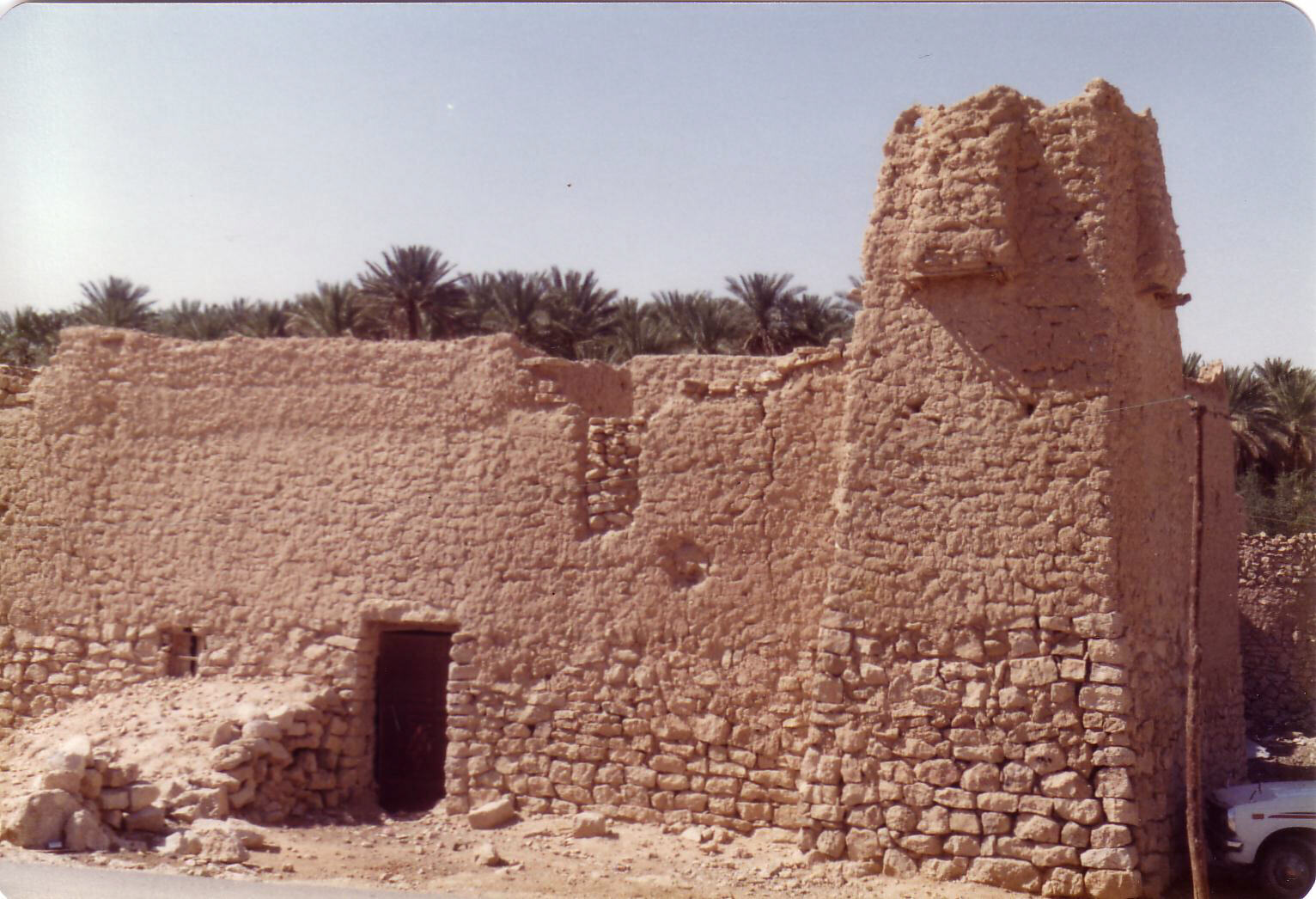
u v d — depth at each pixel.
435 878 10.02
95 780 10.38
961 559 10.31
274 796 11.94
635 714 11.84
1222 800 10.71
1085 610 9.94
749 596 11.53
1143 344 10.66
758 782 11.34
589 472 12.33
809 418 11.46
